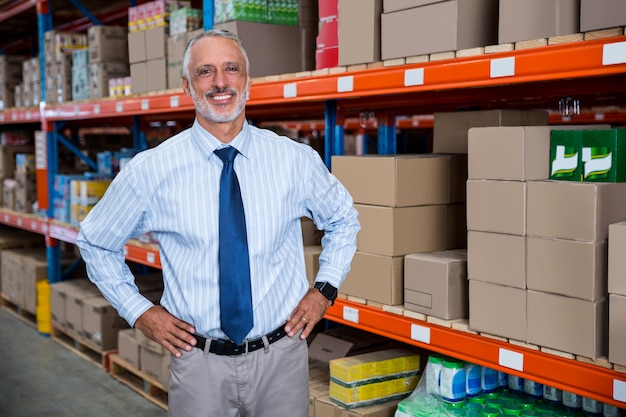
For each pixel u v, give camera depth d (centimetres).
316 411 306
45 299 573
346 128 802
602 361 208
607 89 293
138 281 524
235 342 202
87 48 514
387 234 278
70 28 729
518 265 229
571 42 207
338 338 354
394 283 279
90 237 211
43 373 480
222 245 201
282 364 211
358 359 301
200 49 200
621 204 213
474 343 245
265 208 207
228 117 199
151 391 424
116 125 715
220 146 204
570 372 214
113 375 466
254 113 486
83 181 510
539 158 229
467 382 277
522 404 263
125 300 211
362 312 291
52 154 582
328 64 308
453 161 291
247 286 202
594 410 248
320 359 347
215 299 203
